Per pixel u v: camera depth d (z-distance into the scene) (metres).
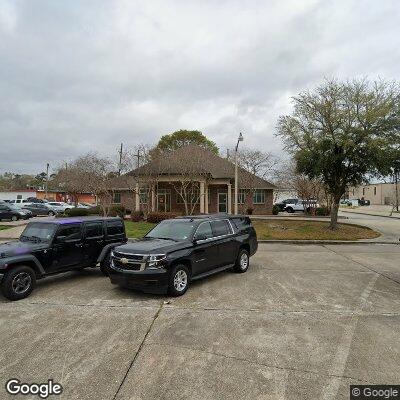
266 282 8.75
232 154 37.09
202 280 8.93
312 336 5.28
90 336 5.24
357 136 18.89
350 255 13.54
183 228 8.52
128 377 4.06
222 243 9.02
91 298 7.30
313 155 19.75
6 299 7.27
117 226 9.91
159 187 31.70
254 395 3.71
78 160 39.09
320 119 19.67
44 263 7.92
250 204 34.41
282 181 44.06
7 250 7.40
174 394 3.72
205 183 28.56
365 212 45.00
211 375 4.11
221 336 5.25
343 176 20.28
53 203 41.94
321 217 31.72
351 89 19.00
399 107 18.39
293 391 3.78
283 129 21.06
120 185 33.09
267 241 17.52
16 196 63.03
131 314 6.25
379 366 4.34
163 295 7.50
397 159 19.14
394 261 12.09
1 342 5.04
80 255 8.77
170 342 5.02
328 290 7.99
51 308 6.63
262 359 4.51
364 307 6.73
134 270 7.21
